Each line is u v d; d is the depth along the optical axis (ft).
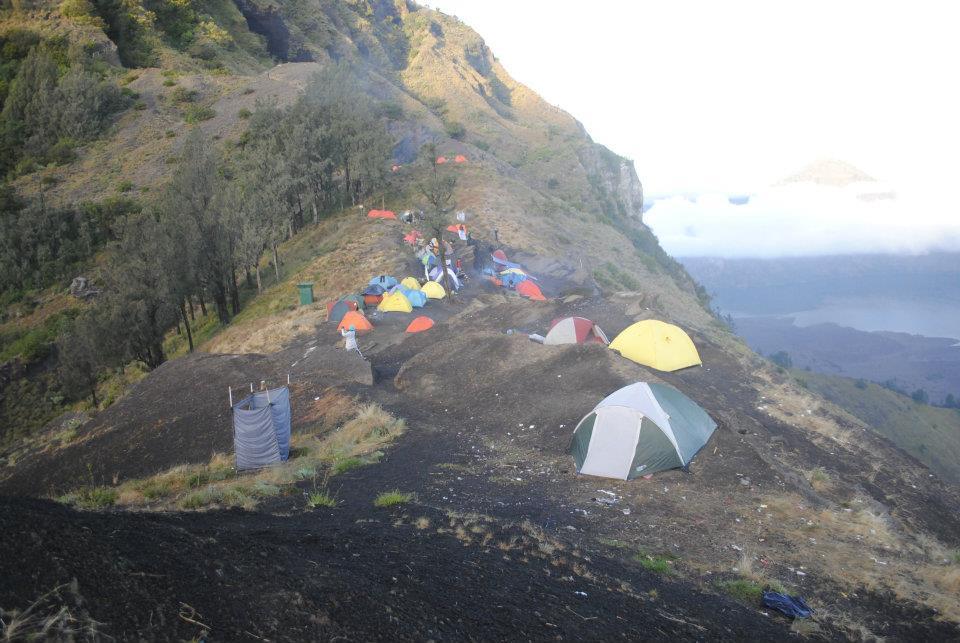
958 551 35.12
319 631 15.34
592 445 43.11
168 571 16.29
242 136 209.97
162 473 51.29
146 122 233.55
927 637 24.14
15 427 116.57
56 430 87.35
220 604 15.39
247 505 31.83
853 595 27.45
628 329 74.43
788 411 63.21
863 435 59.93
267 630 14.82
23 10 286.66
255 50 380.37
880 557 32.45
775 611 25.16
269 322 114.11
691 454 42.80
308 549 22.53
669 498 37.91
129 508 31.89
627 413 42.96
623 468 41.52
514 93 627.87
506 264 143.43
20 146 222.28
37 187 196.13
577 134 476.13
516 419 55.31
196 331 137.49
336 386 68.39
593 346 64.69
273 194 153.07
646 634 20.44
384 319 103.19
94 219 172.14
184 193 146.41
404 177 200.23
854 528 36.09
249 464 46.52
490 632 17.94
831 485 44.57
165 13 331.77
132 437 64.69
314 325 105.29
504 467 44.27
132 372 122.11
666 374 64.69
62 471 61.57
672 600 24.45
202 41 330.13
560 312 95.86
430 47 565.53
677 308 212.84
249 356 82.74
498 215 173.88
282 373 75.25
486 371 65.62
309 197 169.27
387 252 135.03
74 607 13.19
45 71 240.73
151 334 115.24
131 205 177.37
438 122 361.51
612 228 284.41
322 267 134.31
